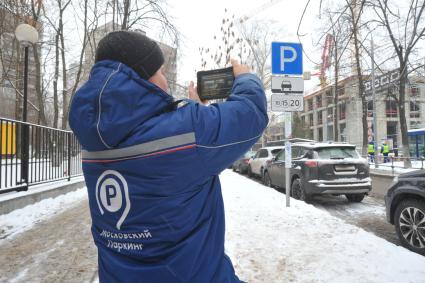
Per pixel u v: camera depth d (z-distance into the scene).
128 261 1.14
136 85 1.12
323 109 65.25
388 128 59.50
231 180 13.53
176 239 1.12
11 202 6.90
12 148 7.49
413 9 5.71
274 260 4.15
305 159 9.30
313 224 5.79
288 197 7.42
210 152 1.13
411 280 3.48
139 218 1.11
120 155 1.10
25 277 3.88
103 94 1.10
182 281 1.10
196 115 1.15
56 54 19.06
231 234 5.25
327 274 3.70
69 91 24.09
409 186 5.06
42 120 18.31
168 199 1.11
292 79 7.47
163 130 1.10
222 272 1.23
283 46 7.50
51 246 5.01
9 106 22.78
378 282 3.47
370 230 6.48
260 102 1.31
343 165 8.89
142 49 1.22
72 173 11.22
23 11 11.11
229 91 1.57
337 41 5.75
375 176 17.31
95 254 4.64
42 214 7.25
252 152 22.23
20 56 17.33
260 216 6.43
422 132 29.05
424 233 4.86
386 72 20.02
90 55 18.52
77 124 1.15
